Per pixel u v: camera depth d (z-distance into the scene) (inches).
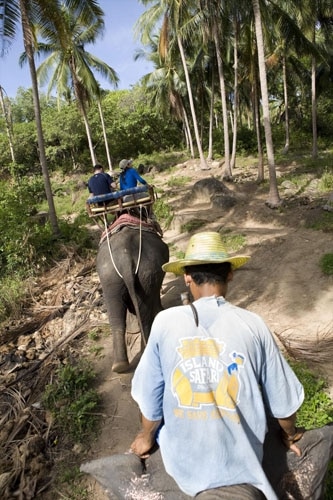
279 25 561.9
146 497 78.2
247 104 1261.1
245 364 70.6
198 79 1093.8
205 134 1483.8
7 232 371.2
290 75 1091.9
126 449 161.8
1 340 254.7
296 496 79.1
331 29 761.0
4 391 204.2
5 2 403.5
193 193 593.3
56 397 191.6
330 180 549.0
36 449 163.5
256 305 263.1
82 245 406.6
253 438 69.7
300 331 227.9
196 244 84.7
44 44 836.0
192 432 69.7
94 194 250.5
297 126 1299.2
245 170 775.7
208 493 67.1
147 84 1163.9
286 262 315.6
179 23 735.7
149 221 208.4
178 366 71.9
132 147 1380.4
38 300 308.5
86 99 970.1
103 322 256.8
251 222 451.2
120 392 193.8
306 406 164.1
